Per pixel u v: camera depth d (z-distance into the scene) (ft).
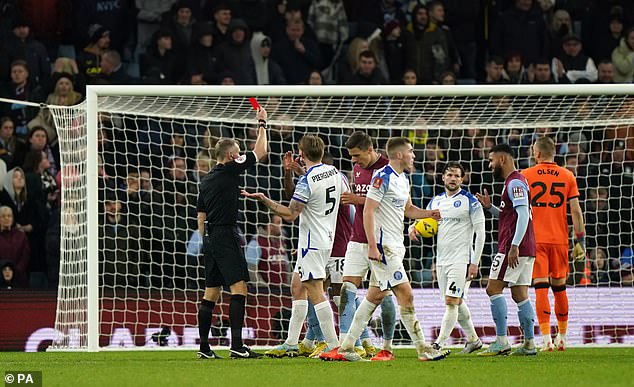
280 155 157.99
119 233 155.84
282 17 204.23
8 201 159.74
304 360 104.53
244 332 143.54
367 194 97.50
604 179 168.45
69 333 134.21
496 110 152.87
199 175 166.30
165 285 157.58
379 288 98.99
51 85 180.65
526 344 112.88
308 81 195.83
